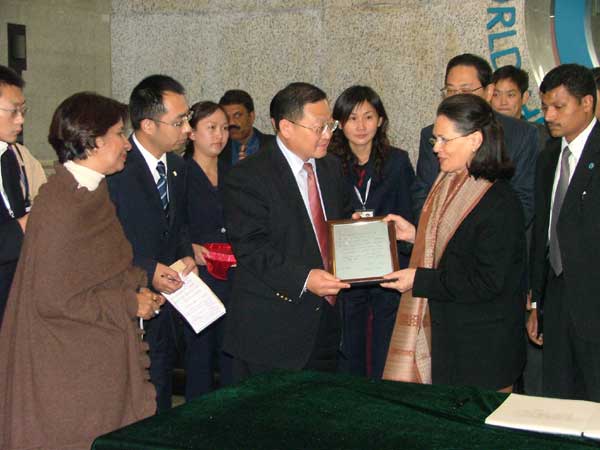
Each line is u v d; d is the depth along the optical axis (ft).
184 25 21.91
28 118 20.11
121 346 9.64
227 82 21.66
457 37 19.26
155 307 10.34
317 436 7.07
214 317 11.87
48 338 9.29
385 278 11.32
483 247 10.64
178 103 12.43
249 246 11.41
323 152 11.62
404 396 8.20
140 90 12.46
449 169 11.01
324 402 7.97
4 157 11.34
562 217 11.78
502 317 10.89
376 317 14.55
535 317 12.89
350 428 7.26
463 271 10.82
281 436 7.07
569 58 18.58
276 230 11.46
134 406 9.83
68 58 21.22
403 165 14.83
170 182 12.96
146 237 12.41
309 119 11.32
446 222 11.02
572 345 12.05
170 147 12.63
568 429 7.13
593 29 18.42
